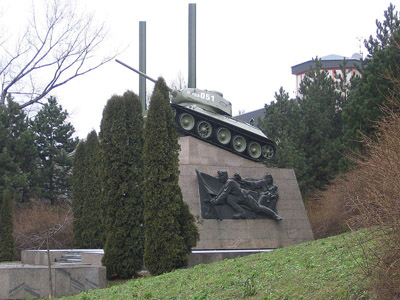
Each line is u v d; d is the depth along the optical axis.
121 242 17.50
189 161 23.28
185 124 25.14
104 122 18.41
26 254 23.14
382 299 7.10
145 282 14.09
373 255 7.91
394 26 29.83
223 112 27.08
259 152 27.08
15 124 37.09
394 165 7.27
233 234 20.83
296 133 36.00
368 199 8.06
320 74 38.78
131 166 18.14
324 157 34.34
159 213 16.77
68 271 15.15
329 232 28.80
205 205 20.67
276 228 21.81
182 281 12.95
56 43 33.75
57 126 40.84
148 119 17.50
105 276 15.64
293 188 22.83
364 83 25.50
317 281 9.59
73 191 25.97
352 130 24.94
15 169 34.84
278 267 11.97
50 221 28.98
